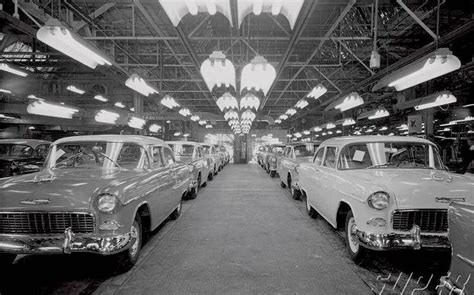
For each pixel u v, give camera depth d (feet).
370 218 11.17
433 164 15.23
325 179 16.14
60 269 12.01
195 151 32.86
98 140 15.16
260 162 73.41
